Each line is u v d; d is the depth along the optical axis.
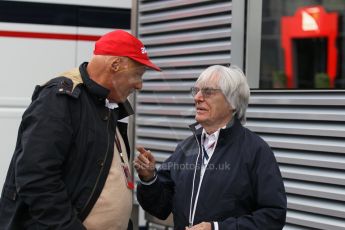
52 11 4.93
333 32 6.24
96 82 2.91
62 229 2.76
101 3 5.05
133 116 4.80
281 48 5.84
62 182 2.81
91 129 2.87
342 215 3.60
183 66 4.57
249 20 4.30
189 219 3.00
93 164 2.87
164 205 3.22
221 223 2.87
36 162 2.73
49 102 2.81
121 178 2.95
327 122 3.75
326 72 6.29
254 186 2.93
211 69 3.00
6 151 4.85
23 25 4.86
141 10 4.87
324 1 6.25
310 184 3.80
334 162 3.67
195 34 4.49
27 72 4.88
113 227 2.92
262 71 4.95
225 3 4.30
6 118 4.84
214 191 2.94
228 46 4.29
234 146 2.98
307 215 3.80
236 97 2.98
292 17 5.95
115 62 2.91
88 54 5.03
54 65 4.94
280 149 3.99
